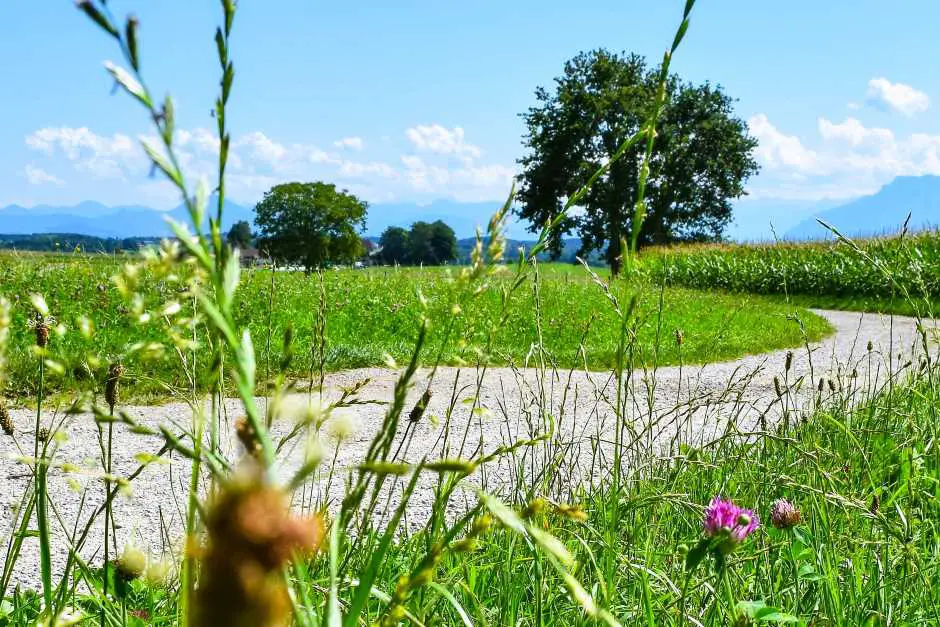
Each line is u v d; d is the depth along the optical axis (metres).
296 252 70.62
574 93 57.41
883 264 3.81
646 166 1.17
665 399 7.57
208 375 0.81
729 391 3.98
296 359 8.30
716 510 1.84
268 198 72.00
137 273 0.75
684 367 10.51
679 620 2.02
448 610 2.16
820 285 26.14
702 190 58.31
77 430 5.84
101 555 3.60
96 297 9.26
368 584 0.82
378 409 6.74
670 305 16.78
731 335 13.59
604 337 12.05
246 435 0.57
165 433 0.71
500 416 6.69
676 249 37.12
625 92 55.41
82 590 2.99
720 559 1.84
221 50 0.58
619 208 53.81
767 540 2.84
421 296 0.93
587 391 7.94
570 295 16.47
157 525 4.11
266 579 0.29
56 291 10.20
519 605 2.33
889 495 3.57
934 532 3.15
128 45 0.48
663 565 2.59
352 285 15.48
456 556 2.42
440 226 111.38
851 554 2.74
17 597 2.28
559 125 57.25
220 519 0.30
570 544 2.61
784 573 2.79
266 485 0.31
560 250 57.09
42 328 1.15
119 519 4.19
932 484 3.94
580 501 3.01
